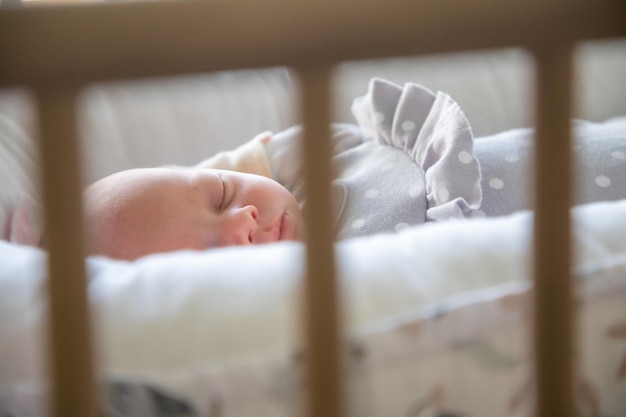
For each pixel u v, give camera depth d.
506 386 0.60
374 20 0.48
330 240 0.51
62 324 0.48
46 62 0.44
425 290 0.59
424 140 1.13
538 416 0.59
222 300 0.56
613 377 0.63
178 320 0.55
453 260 0.61
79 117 0.46
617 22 0.52
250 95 1.53
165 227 1.02
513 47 0.51
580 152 1.09
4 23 0.43
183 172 1.10
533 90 0.53
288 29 0.47
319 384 0.53
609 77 1.61
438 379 0.58
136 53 0.45
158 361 0.54
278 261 0.59
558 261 0.56
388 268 0.60
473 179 1.02
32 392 0.55
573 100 0.53
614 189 1.05
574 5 0.51
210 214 1.06
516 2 0.50
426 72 1.52
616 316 0.63
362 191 1.13
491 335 0.59
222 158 1.28
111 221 1.02
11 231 1.06
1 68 0.44
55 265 0.47
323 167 0.50
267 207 1.10
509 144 1.15
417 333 0.57
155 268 0.59
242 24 0.46
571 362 0.58
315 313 0.52
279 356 0.55
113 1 0.46
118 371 0.54
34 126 0.45
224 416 0.55
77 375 0.49
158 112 1.49
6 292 0.59
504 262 0.61
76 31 0.44
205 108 1.52
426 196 1.07
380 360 0.57
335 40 0.48
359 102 1.31
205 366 0.54
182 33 0.46
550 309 0.57
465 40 0.50
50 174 0.46
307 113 0.49
